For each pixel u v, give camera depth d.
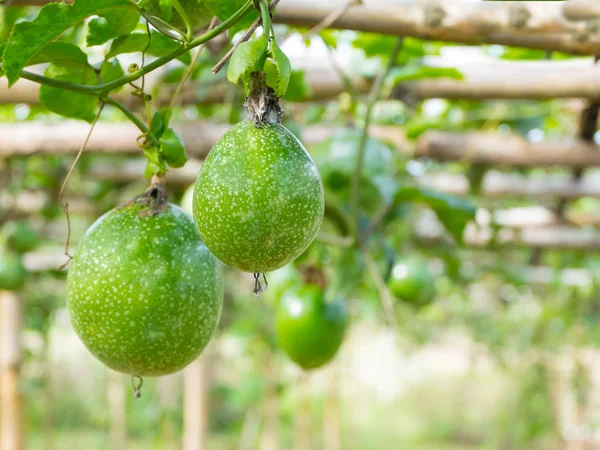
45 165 4.05
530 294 7.57
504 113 3.88
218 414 11.21
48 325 6.78
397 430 15.74
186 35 1.46
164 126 1.66
